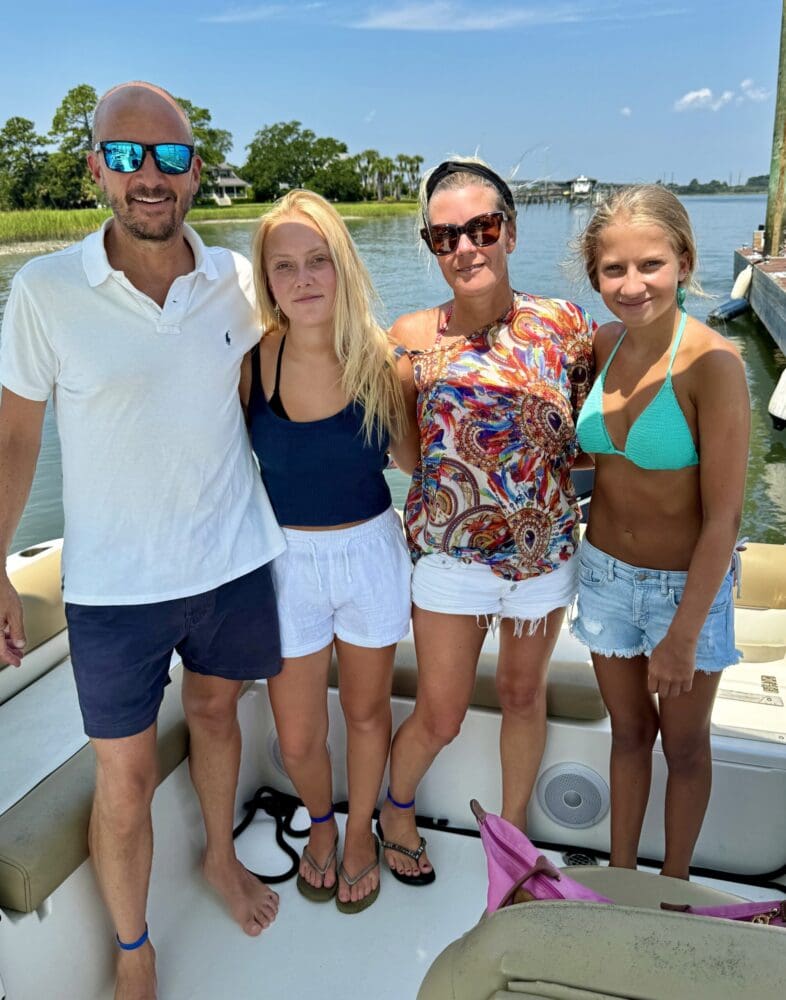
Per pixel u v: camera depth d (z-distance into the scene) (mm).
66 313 1403
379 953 1770
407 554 1781
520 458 1596
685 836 1674
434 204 1556
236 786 1888
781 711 1981
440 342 1664
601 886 1419
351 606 1704
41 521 6508
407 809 1935
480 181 1536
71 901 1531
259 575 1656
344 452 1630
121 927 1557
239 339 1584
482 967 942
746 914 1143
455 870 1970
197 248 1506
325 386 1615
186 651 1673
